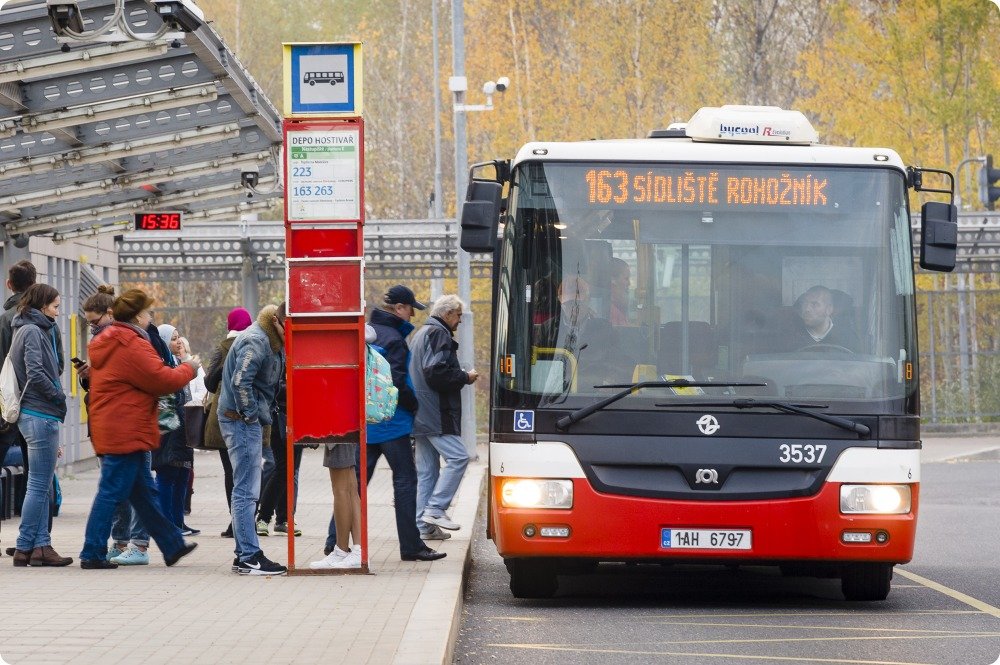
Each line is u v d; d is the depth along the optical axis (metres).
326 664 20.30
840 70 138.62
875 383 29.30
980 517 50.75
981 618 28.59
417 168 188.50
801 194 30.22
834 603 31.12
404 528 33.69
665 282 29.75
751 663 23.53
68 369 64.94
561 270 29.81
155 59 38.31
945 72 129.75
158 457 39.03
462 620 28.45
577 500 28.80
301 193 31.47
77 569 32.19
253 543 31.08
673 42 171.75
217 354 38.69
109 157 44.50
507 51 178.75
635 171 30.20
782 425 28.95
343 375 31.61
